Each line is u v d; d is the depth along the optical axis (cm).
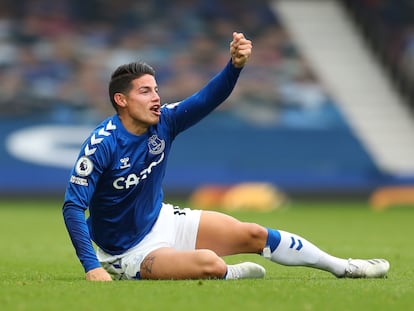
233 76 2933
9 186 10656
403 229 6956
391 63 12762
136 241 2877
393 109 12262
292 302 2256
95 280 2714
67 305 2198
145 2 13125
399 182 11062
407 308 2181
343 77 12638
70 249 5009
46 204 10212
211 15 13125
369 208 9956
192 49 12681
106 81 12125
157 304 2206
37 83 11869
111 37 12688
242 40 2883
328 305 2212
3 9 12731
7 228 6925
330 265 2916
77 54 12388
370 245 5431
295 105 12050
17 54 12238
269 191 10544
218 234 2908
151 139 2864
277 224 7425
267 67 12581
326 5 13612
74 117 11494
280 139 11512
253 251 2922
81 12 12912
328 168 11400
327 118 11925
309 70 12669
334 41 13100
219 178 11019
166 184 10906
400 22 13262
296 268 3669
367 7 13350
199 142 11256
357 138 11712
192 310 2116
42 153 10950
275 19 13275
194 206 9994
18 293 2453
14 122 11112
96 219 2894
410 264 3966
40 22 12700
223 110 11594
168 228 2909
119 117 2862
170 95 12069
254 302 2247
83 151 2791
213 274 2748
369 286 2611
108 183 2825
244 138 11412
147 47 12612
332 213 9050
